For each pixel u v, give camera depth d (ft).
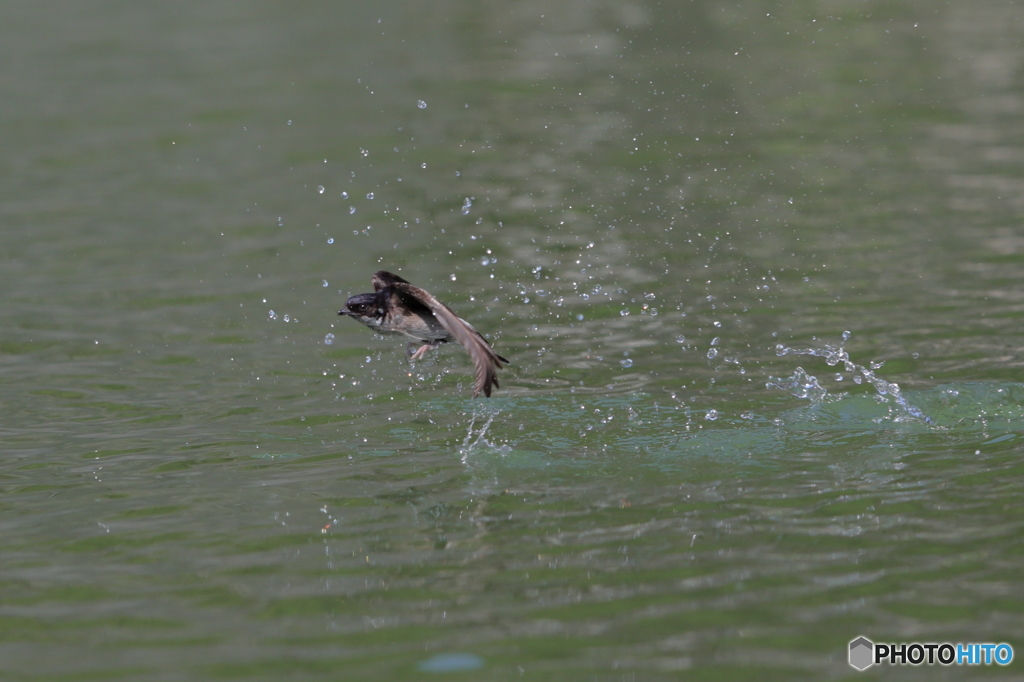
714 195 70.18
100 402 44.50
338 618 28.73
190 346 50.47
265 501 36.01
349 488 36.99
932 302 52.44
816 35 117.29
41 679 25.99
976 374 44.19
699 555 31.60
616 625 27.96
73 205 72.02
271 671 26.22
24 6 147.33
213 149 84.07
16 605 29.60
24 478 37.83
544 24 129.70
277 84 104.01
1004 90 92.27
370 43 122.21
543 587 30.07
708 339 49.47
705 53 112.27
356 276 58.70
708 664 26.00
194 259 62.08
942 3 130.93
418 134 86.38
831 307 52.54
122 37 126.82
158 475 38.06
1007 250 58.65
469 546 32.71
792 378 44.91
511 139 84.48
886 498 34.83
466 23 132.46
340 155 81.46
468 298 54.95
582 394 44.29
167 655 27.04
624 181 73.61
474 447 39.99
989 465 36.88
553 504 35.50
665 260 59.62
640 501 35.47
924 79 97.25
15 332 52.31
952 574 29.86
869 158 76.33
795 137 82.23
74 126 90.84
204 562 32.01
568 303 54.19
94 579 31.07
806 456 38.42
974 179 70.54
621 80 101.76
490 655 26.71
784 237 62.49
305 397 44.91
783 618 28.02
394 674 25.96
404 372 47.42
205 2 150.00
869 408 41.91
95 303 56.08
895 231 62.44
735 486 36.32
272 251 63.00
